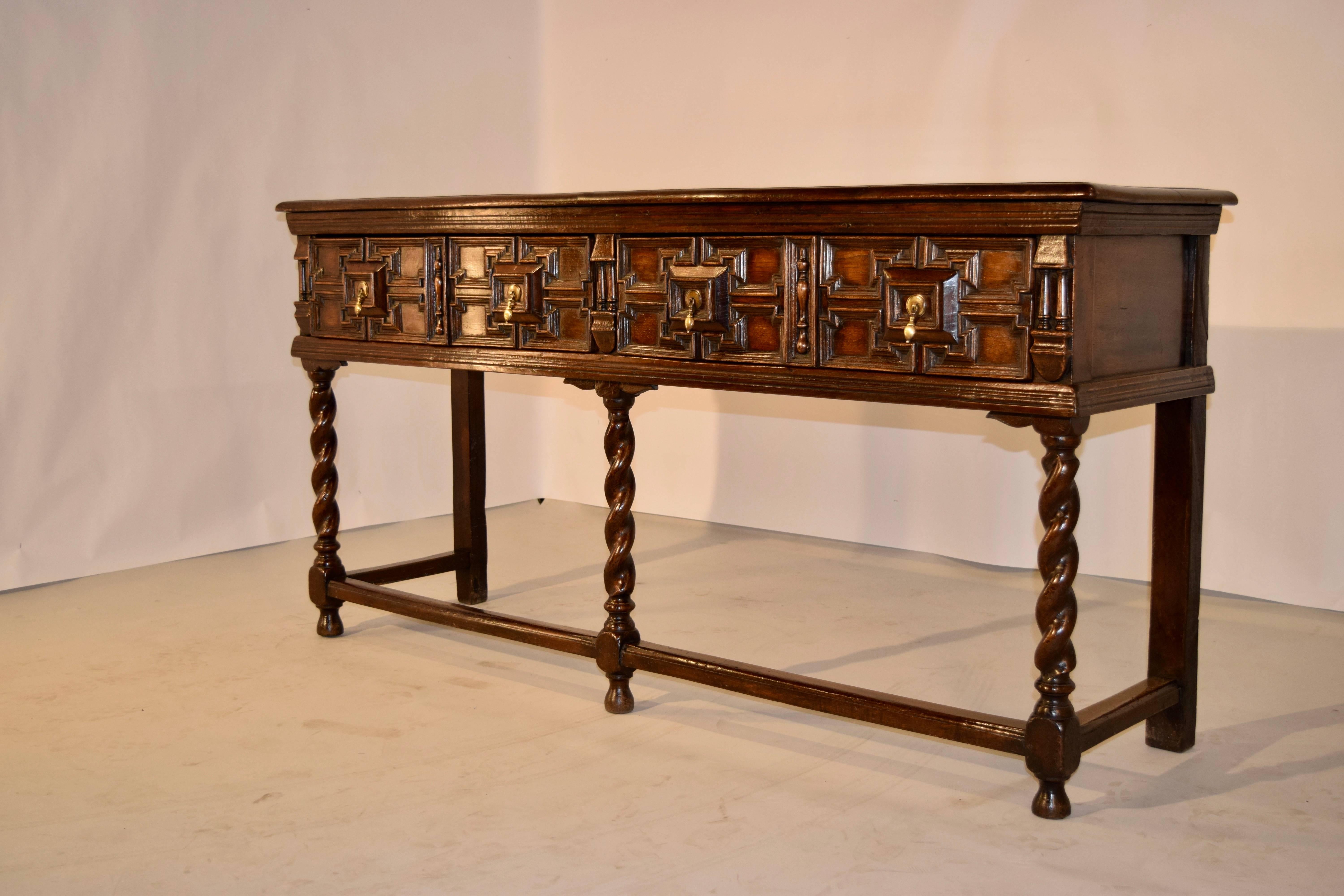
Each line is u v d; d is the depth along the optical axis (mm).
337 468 5426
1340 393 4145
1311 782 2793
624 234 3064
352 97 5477
